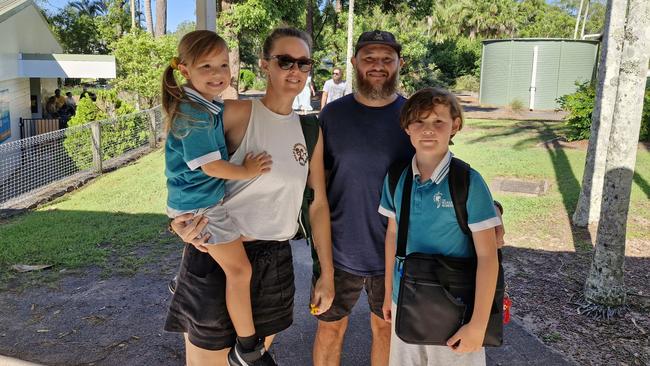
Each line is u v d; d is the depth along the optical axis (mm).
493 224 2254
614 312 4234
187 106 2193
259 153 2371
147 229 6520
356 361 3672
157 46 15750
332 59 28109
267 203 2424
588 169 6453
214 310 2434
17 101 14734
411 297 2328
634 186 8242
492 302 2256
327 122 2877
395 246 2586
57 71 14852
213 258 2387
